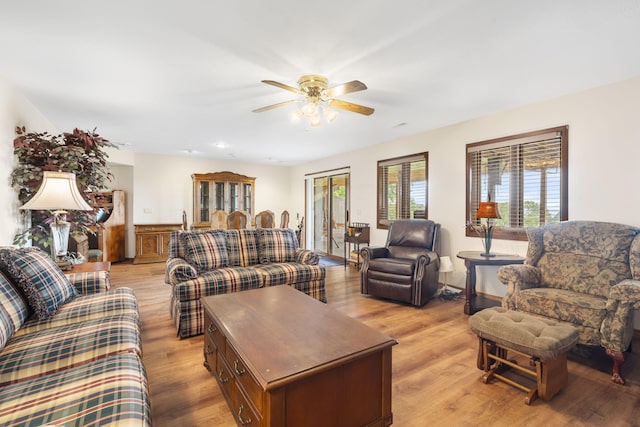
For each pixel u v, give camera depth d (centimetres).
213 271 301
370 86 275
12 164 264
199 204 652
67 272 250
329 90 239
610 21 180
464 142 391
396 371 210
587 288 247
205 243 324
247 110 342
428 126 413
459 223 398
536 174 327
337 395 133
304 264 346
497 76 256
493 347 207
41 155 282
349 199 598
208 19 179
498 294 362
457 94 297
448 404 176
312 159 693
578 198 294
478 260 313
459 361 224
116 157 577
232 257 338
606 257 248
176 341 256
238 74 251
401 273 348
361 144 528
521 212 340
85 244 429
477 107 336
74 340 149
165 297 375
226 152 609
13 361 131
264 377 116
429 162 435
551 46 209
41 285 177
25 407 100
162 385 194
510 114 343
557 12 172
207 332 205
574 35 195
